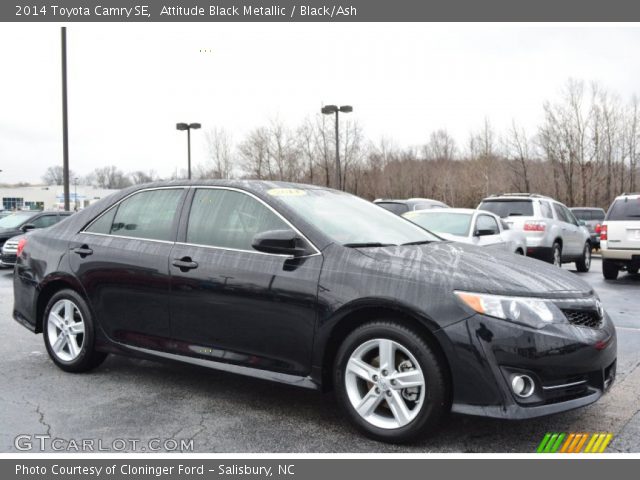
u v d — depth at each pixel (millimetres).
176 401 4312
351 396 3648
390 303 3465
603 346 3479
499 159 50531
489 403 3270
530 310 3342
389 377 3518
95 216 5035
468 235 9367
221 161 48125
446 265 3602
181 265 4285
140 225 4719
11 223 15570
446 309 3346
